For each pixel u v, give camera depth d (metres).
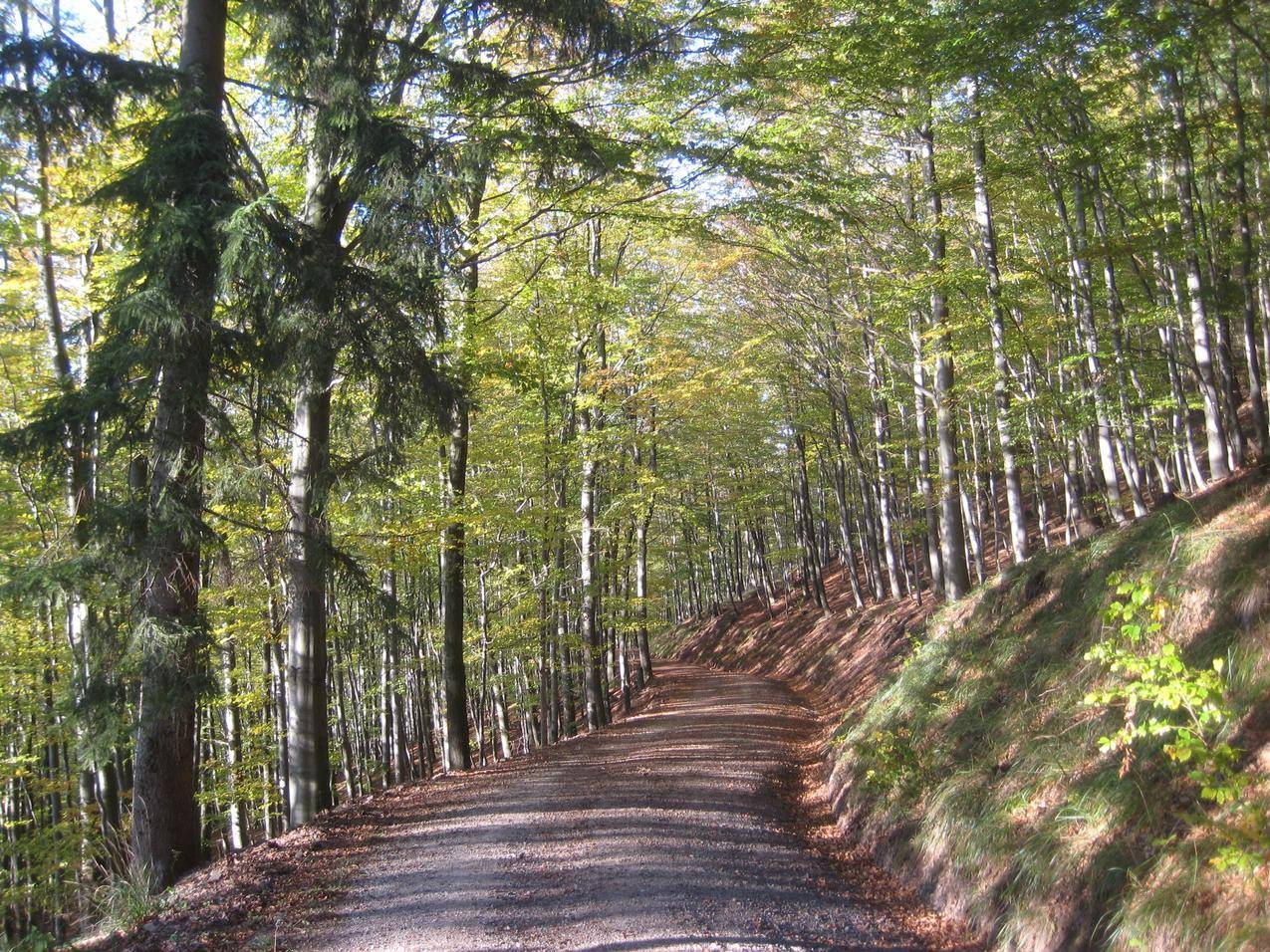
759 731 16.17
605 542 22.17
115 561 7.59
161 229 7.32
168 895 7.04
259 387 9.14
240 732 17.48
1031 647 8.48
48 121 8.09
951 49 9.51
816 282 19.16
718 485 33.44
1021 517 12.36
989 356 13.26
